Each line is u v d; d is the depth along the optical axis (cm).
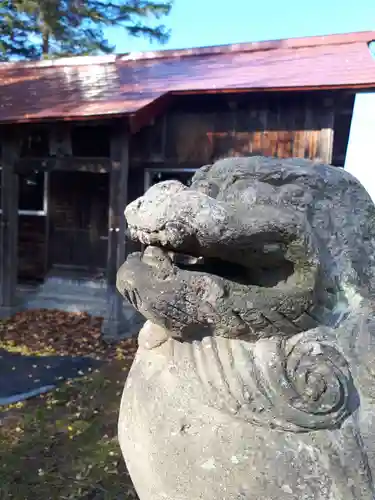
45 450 360
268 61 852
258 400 94
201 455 95
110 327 689
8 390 493
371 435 94
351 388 96
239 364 97
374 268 109
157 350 113
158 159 803
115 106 690
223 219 93
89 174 955
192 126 788
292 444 92
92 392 486
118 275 106
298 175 106
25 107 752
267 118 756
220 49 941
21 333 710
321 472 90
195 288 96
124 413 119
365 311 102
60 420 415
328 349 97
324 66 771
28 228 960
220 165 112
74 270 958
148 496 110
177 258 110
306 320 99
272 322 96
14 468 333
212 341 102
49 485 314
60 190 961
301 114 741
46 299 862
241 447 92
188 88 723
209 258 110
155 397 106
